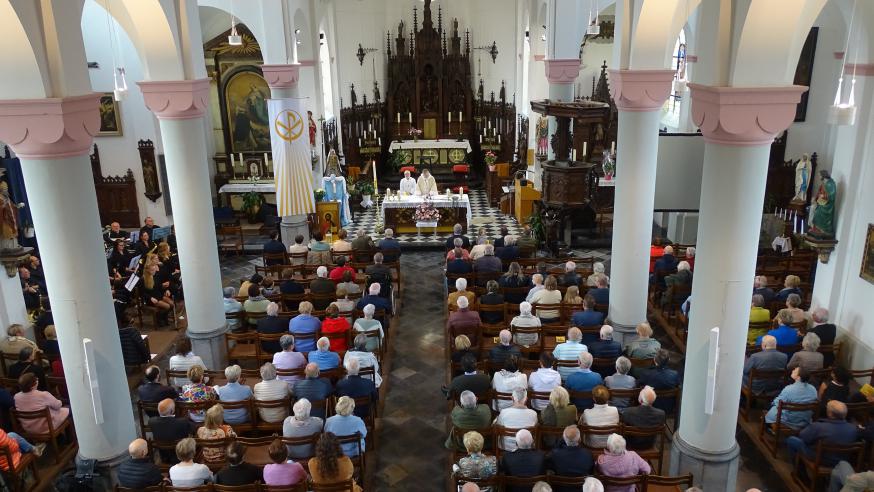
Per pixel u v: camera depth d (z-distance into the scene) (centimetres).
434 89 2783
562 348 916
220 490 643
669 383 845
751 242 711
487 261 1309
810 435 767
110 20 1731
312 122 2084
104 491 819
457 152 2716
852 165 1069
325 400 844
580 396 823
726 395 748
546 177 1631
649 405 754
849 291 1102
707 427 760
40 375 962
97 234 776
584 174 1581
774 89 648
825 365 1023
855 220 1079
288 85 1702
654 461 881
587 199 1628
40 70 675
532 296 1127
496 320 1126
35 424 855
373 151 2719
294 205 1543
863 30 1023
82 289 766
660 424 752
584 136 1591
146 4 971
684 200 1443
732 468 767
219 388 838
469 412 759
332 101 2489
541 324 1073
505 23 2602
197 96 1061
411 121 2777
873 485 645
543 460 666
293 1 1738
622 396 822
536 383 849
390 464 884
